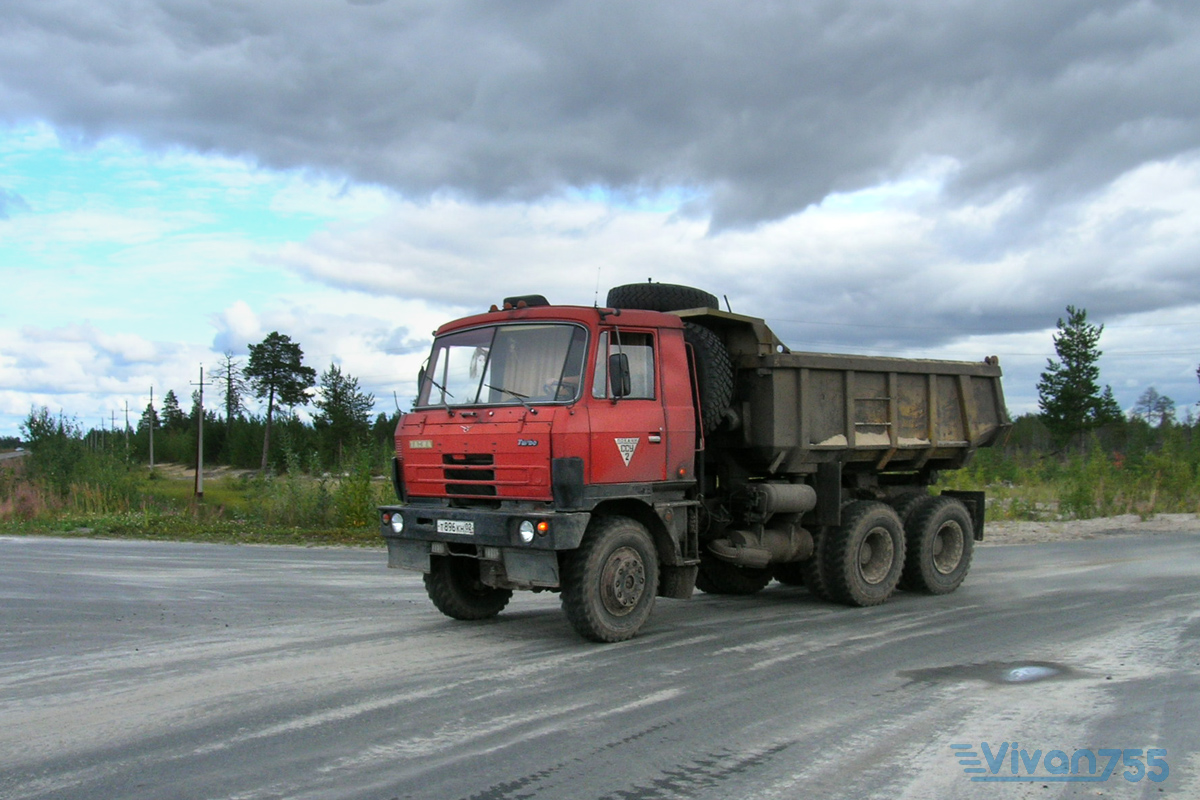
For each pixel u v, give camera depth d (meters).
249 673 7.11
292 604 10.65
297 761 5.07
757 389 10.46
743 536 10.33
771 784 4.75
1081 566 13.97
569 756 5.17
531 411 8.21
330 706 6.17
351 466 24.41
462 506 8.78
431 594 9.35
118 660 7.57
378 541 19.84
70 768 4.96
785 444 10.40
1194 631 8.77
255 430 84.44
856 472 11.94
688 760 5.12
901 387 11.91
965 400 12.64
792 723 5.82
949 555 11.83
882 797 4.59
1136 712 6.01
